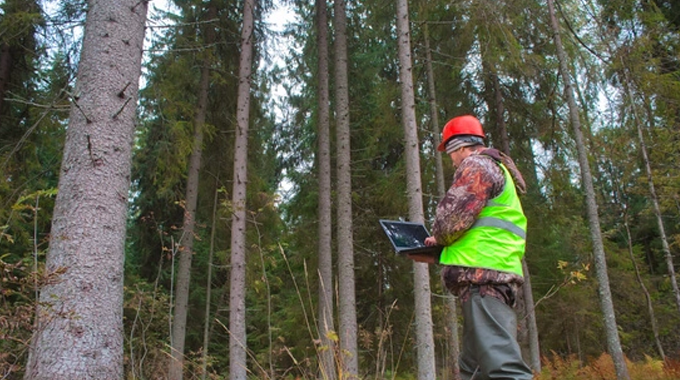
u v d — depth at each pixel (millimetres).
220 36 11703
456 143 2205
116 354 3406
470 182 1937
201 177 12055
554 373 9508
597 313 13867
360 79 12680
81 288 3324
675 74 10031
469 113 11445
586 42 9672
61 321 3207
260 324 13359
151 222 13539
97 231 3488
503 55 8953
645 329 14500
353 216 12578
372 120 11055
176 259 13555
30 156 8430
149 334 6109
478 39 9586
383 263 12844
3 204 7062
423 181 11062
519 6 9008
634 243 18094
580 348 14062
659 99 9625
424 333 7539
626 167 10172
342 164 10555
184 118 11156
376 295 12812
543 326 14141
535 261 12234
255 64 11805
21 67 8594
